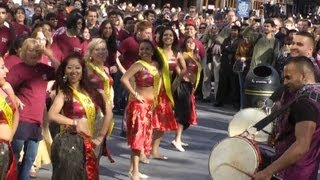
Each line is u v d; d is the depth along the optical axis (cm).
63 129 595
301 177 459
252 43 1316
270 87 935
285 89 478
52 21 1180
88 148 591
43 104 693
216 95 1469
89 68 751
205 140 1074
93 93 608
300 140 439
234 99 1450
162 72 866
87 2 1944
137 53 1078
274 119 471
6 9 1069
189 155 959
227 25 1497
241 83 1325
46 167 838
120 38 1250
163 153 958
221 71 1450
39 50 679
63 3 1692
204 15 2214
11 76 671
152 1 3516
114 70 1052
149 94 797
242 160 471
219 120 1280
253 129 497
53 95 692
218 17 1570
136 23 1147
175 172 857
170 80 888
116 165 876
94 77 751
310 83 459
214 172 480
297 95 455
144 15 1542
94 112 605
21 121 673
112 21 1154
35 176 785
